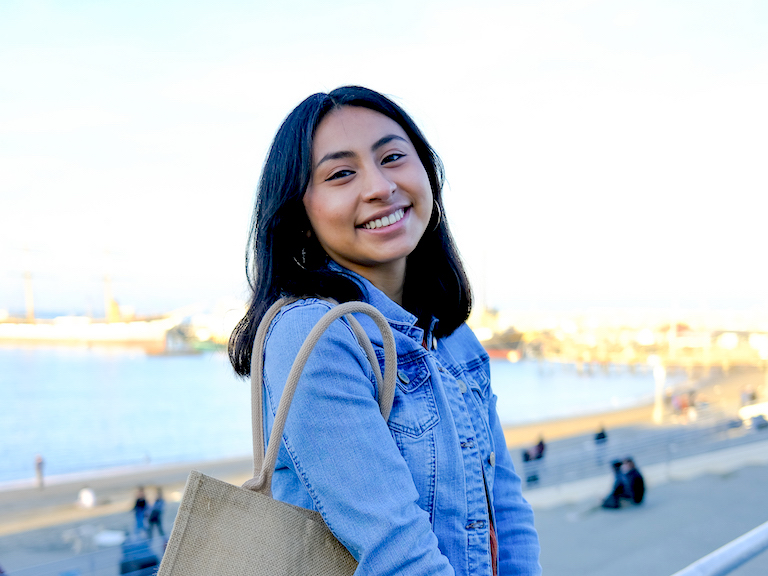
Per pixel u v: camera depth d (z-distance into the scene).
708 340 112.88
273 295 1.00
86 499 22.19
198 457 49.00
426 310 1.21
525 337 137.75
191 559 0.77
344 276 0.99
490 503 1.04
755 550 1.48
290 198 1.01
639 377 107.38
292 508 0.82
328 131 1.01
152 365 122.50
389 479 0.81
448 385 1.03
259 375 0.90
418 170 1.06
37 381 97.81
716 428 19.89
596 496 14.05
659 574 9.32
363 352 0.91
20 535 17.84
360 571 0.76
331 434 0.80
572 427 39.84
